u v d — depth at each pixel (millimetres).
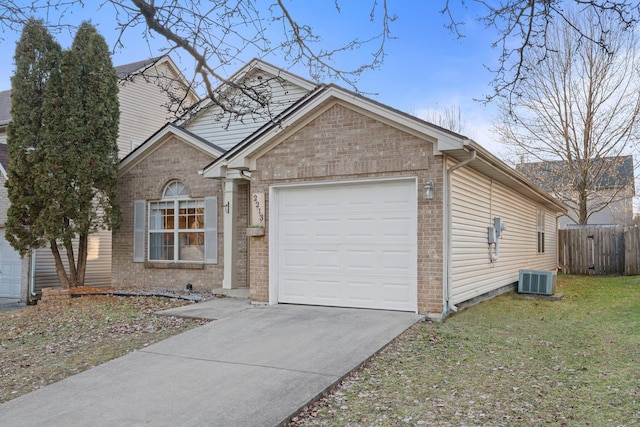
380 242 8797
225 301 10289
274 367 5816
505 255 12773
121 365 6078
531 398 4895
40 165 11969
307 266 9461
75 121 12258
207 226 12539
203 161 12688
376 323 7742
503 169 10141
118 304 10422
